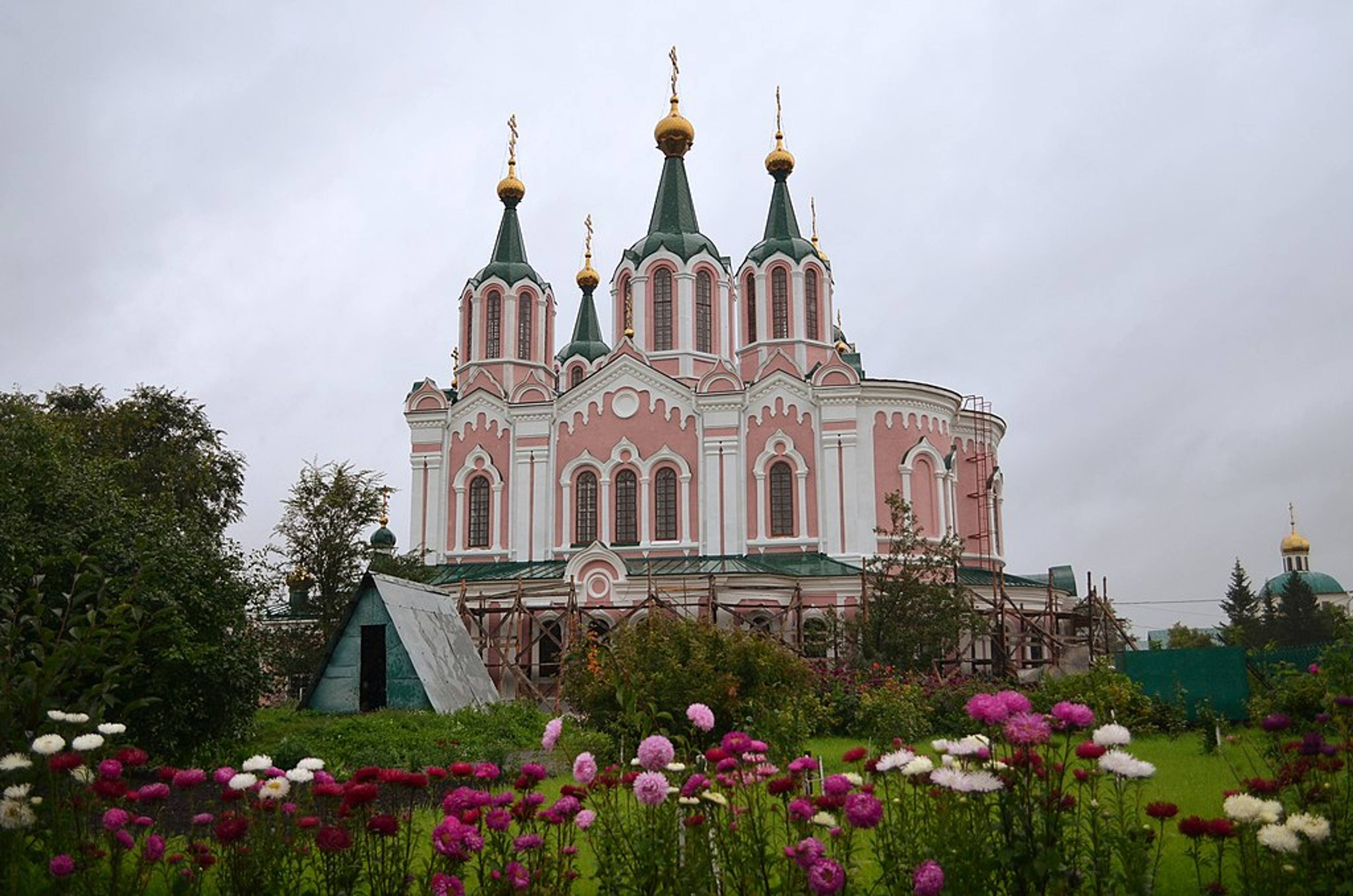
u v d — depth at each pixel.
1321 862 9.57
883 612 46.12
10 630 13.60
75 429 50.12
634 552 58.94
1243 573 117.94
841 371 58.25
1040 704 33.25
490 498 61.84
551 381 69.06
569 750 25.92
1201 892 10.70
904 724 30.38
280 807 11.02
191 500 53.78
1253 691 33.78
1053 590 57.50
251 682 26.95
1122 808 10.44
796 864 9.69
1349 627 31.30
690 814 10.50
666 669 27.44
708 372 62.94
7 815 9.99
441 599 37.72
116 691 23.62
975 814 9.72
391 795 17.19
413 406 63.91
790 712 21.61
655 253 65.19
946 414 60.62
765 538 57.84
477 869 11.12
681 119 68.62
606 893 10.38
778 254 64.50
